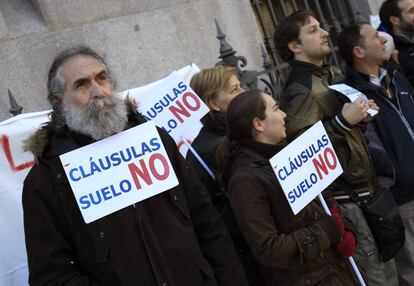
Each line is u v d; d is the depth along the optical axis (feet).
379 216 10.44
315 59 11.71
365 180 10.59
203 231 8.40
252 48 21.50
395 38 15.42
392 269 11.34
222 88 10.92
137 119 8.38
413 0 15.17
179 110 11.20
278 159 8.61
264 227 8.41
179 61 19.19
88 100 7.81
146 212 7.82
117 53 17.87
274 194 8.71
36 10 17.11
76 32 17.26
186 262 7.81
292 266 8.45
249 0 21.91
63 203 7.62
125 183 7.77
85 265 7.66
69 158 7.66
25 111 16.22
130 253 7.56
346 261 9.30
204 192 8.54
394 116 12.40
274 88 20.04
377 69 12.75
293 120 10.93
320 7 25.14
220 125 10.80
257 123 9.01
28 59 16.49
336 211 9.46
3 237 10.11
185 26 19.63
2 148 10.31
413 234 12.27
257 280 9.46
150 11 18.88
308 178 8.93
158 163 7.98
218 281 8.36
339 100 10.99
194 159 10.51
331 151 9.46
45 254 7.49
